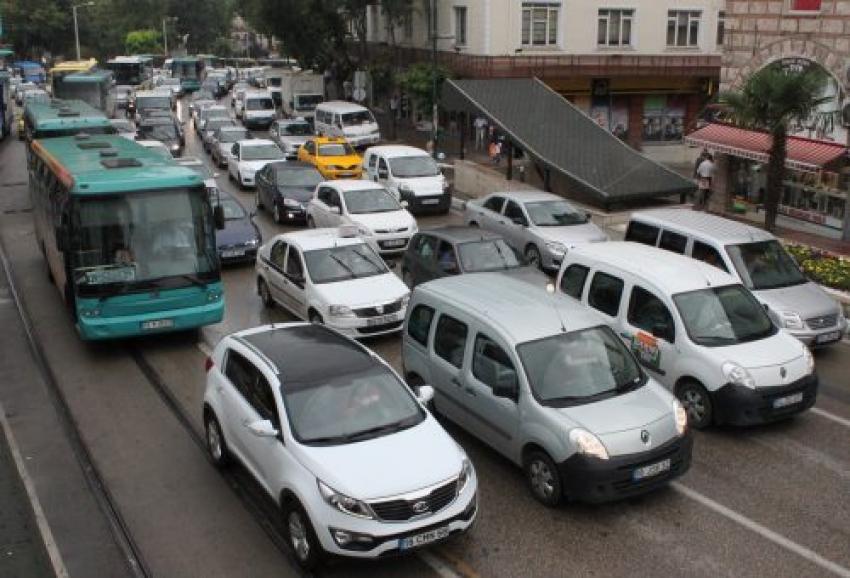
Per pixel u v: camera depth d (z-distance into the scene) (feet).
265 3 144.97
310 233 52.39
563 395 30.17
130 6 357.20
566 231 61.62
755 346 35.96
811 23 65.98
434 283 37.50
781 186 68.74
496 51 116.88
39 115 76.38
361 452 26.30
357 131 125.49
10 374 43.37
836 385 40.96
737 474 32.09
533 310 33.22
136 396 40.32
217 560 26.78
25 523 29.45
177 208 44.52
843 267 55.36
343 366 29.48
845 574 25.85
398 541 24.72
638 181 81.25
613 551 27.04
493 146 107.96
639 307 38.47
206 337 48.47
